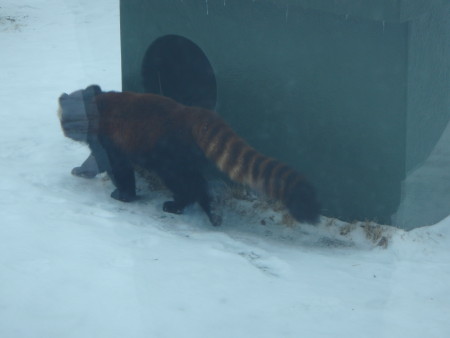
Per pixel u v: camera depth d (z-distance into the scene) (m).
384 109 8.29
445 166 8.83
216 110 9.73
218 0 9.32
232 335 5.62
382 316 6.22
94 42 21.00
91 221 8.14
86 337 5.44
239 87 9.41
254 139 9.43
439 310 6.51
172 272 6.75
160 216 8.88
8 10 26.12
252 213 9.20
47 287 6.19
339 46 8.41
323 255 8.05
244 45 9.23
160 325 5.68
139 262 6.93
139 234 7.88
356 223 8.80
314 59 8.65
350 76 8.43
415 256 8.16
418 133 8.41
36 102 14.38
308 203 8.05
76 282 6.32
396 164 8.38
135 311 5.86
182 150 8.76
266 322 5.89
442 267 7.78
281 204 9.20
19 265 6.59
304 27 8.62
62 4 27.11
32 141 11.62
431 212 8.88
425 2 8.07
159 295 6.21
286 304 6.30
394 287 7.08
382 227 8.58
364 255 8.14
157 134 8.76
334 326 5.93
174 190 8.98
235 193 9.54
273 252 7.92
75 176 9.95
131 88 10.67
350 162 8.69
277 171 8.09
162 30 10.03
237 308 6.12
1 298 5.96
